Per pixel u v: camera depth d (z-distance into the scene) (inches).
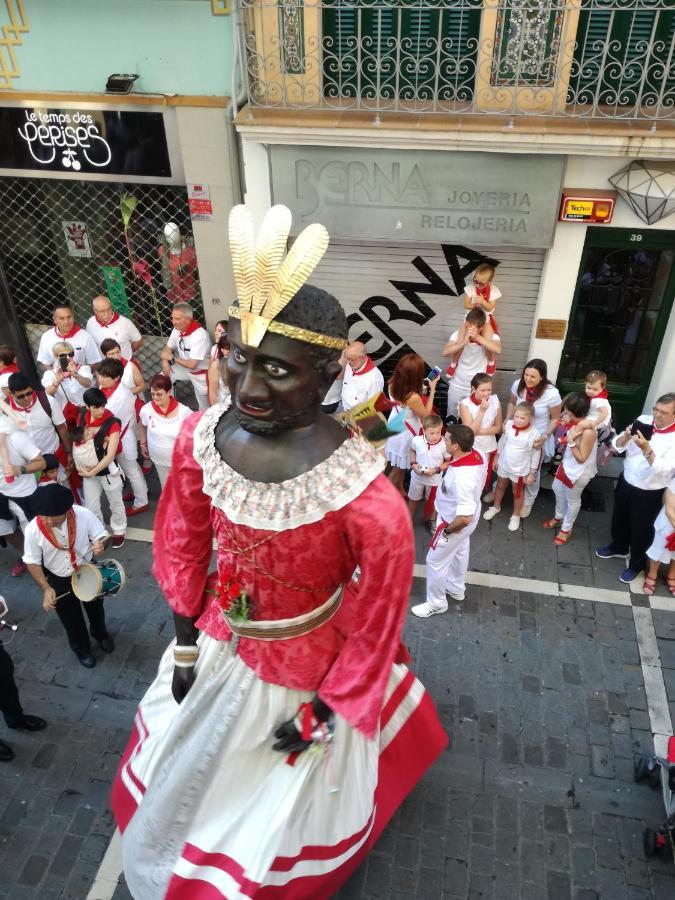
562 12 297.0
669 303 345.1
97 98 345.7
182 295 402.6
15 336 432.8
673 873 195.0
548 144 299.6
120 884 192.9
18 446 276.1
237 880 121.5
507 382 378.3
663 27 303.1
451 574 271.6
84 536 234.1
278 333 90.8
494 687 246.1
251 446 102.2
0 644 217.2
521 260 345.7
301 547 102.6
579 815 208.2
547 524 319.9
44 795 214.1
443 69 321.4
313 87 329.7
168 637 266.2
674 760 202.5
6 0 331.9
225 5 318.3
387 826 204.8
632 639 264.8
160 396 293.6
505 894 190.1
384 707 163.8
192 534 121.0
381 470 103.5
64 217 396.2
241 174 355.3
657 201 303.1
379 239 338.3
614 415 381.7
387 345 386.3
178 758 126.9
